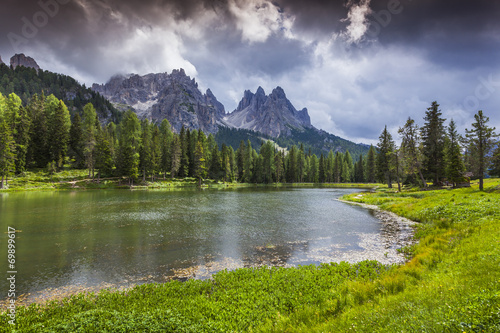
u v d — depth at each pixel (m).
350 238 20.31
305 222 27.33
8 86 185.12
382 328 5.54
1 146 60.91
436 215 24.80
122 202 42.56
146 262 15.12
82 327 6.71
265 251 17.25
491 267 8.31
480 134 41.25
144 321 7.15
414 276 10.41
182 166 100.00
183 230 23.27
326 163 147.38
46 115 89.12
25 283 12.16
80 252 16.83
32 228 23.34
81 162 88.56
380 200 43.69
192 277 12.94
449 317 5.25
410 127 57.25
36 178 71.19
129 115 102.44
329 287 10.41
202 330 7.04
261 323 7.68
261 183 128.25
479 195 28.58
